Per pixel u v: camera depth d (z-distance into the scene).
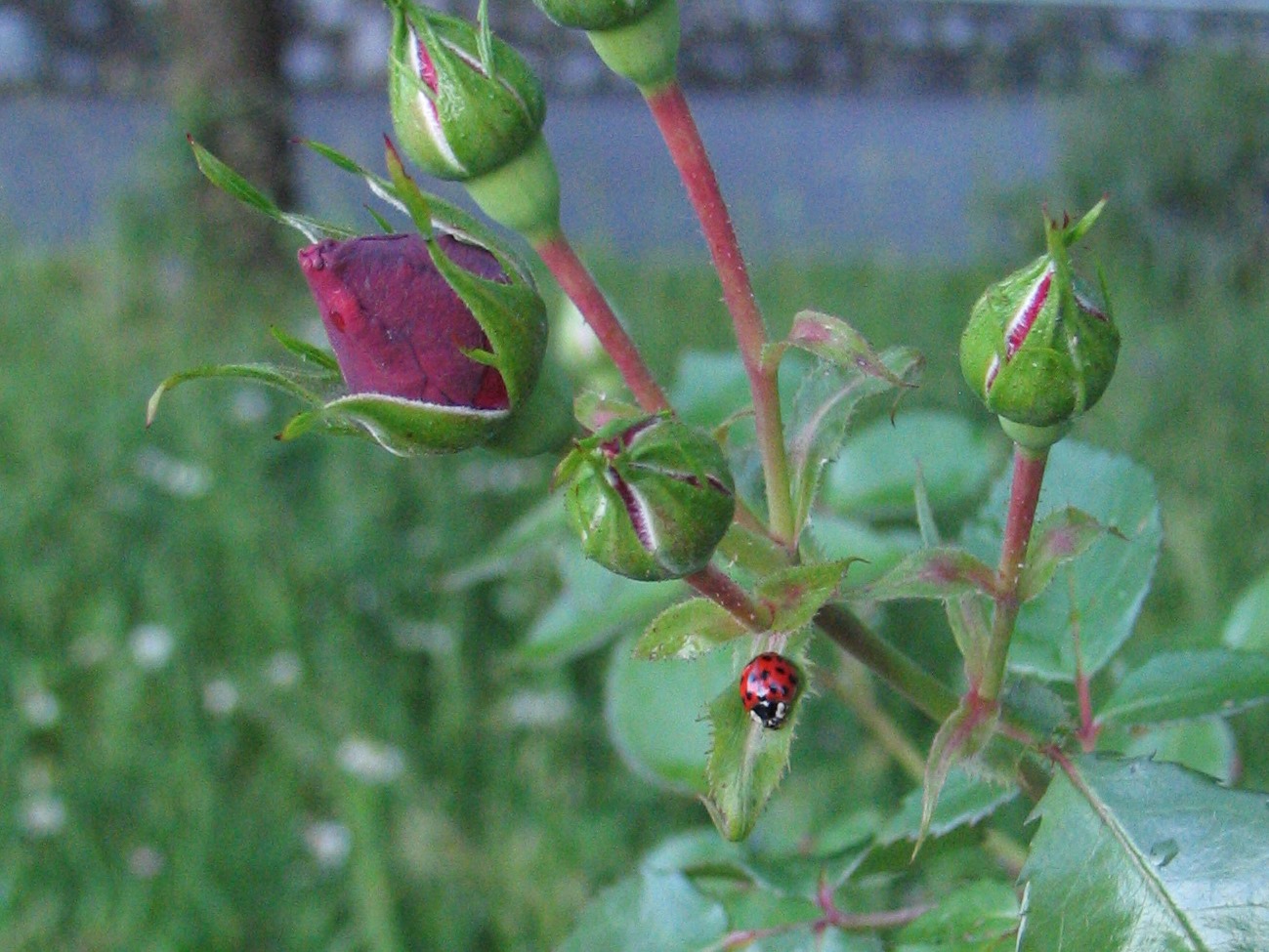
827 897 0.19
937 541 0.17
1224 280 1.00
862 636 0.16
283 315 0.94
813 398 0.16
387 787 0.45
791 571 0.15
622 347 0.17
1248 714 0.42
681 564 0.14
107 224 1.03
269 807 0.45
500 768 0.46
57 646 0.51
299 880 0.43
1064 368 0.14
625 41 0.16
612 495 0.14
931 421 0.27
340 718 0.48
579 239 0.99
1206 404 0.68
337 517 0.56
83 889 0.43
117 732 0.47
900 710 0.43
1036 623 0.20
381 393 0.14
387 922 0.39
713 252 0.16
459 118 0.16
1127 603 0.20
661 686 0.24
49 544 0.56
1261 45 1.20
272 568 0.54
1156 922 0.14
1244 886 0.14
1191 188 1.06
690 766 0.24
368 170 0.15
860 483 0.26
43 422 0.64
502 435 0.15
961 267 1.00
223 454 0.61
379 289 0.14
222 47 1.15
